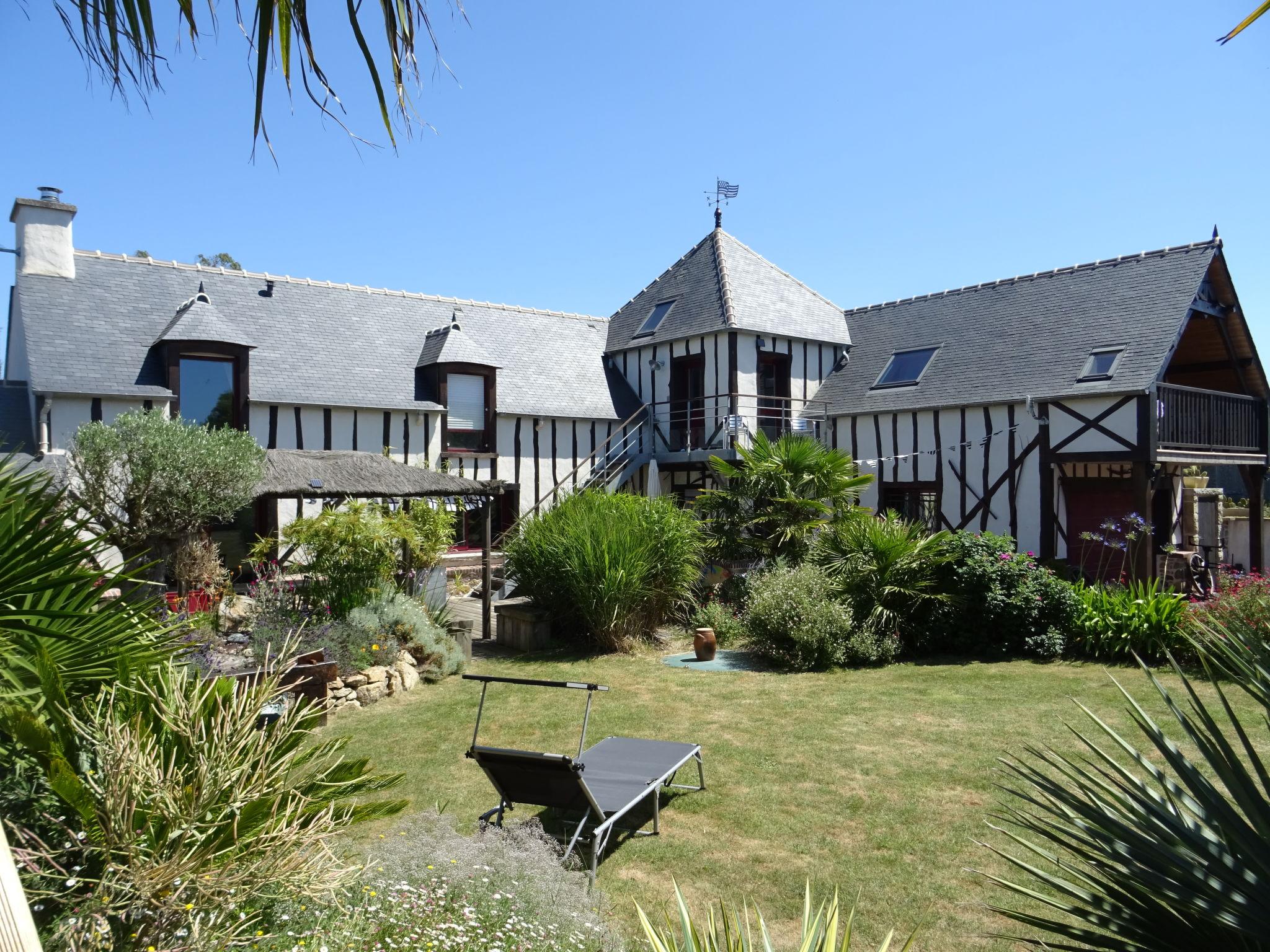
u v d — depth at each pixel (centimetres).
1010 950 340
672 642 1018
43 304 1286
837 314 1906
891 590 938
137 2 139
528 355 1816
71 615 265
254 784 246
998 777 536
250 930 244
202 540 891
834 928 221
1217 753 195
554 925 310
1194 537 1595
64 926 207
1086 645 900
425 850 348
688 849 443
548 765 416
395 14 149
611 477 1745
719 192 1944
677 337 1738
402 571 1019
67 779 219
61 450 1180
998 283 1658
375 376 1545
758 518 1155
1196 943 181
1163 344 1260
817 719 680
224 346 1319
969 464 1434
